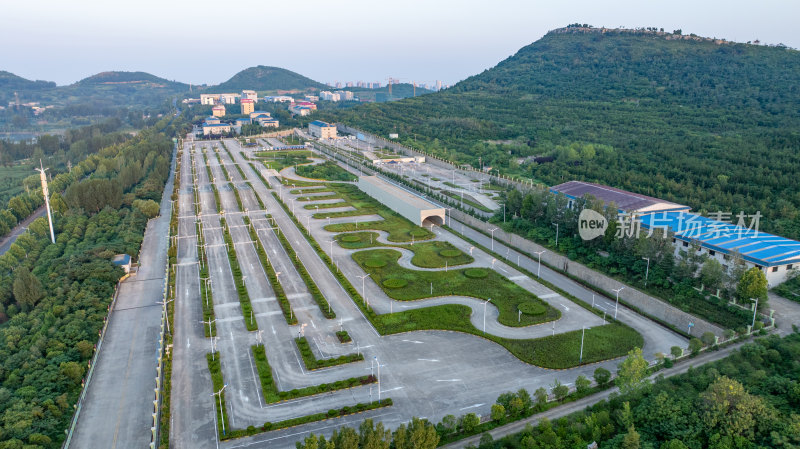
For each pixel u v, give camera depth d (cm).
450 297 12400
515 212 17612
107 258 14262
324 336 10525
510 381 8950
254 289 12900
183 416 8062
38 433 7619
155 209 19862
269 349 10031
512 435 7388
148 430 7894
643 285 12062
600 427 7288
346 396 8531
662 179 19262
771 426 6881
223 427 7681
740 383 7681
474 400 8406
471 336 10544
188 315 11562
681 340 10319
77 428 7950
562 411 8119
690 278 11606
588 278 13288
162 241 16975
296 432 7675
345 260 14912
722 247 12212
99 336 10631
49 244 16150
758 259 11456
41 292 11969
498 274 13800
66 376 8975
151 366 9675
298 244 16350
